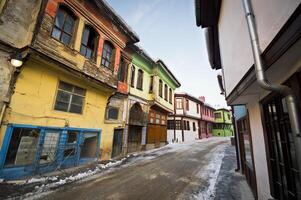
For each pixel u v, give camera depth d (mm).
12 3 5641
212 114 33875
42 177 5645
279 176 2893
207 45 7137
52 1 6430
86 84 8203
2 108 5090
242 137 6527
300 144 1678
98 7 8125
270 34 1880
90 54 8391
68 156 7086
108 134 9711
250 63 2600
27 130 5730
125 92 11750
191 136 24312
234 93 3725
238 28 3262
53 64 6242
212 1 5168
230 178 6262
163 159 10102
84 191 4852
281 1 1678
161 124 17203
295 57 1832
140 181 5895
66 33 7094
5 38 5344
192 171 7332
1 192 4336
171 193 4812
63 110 7078
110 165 8281
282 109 2660
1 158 4957
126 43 11336
